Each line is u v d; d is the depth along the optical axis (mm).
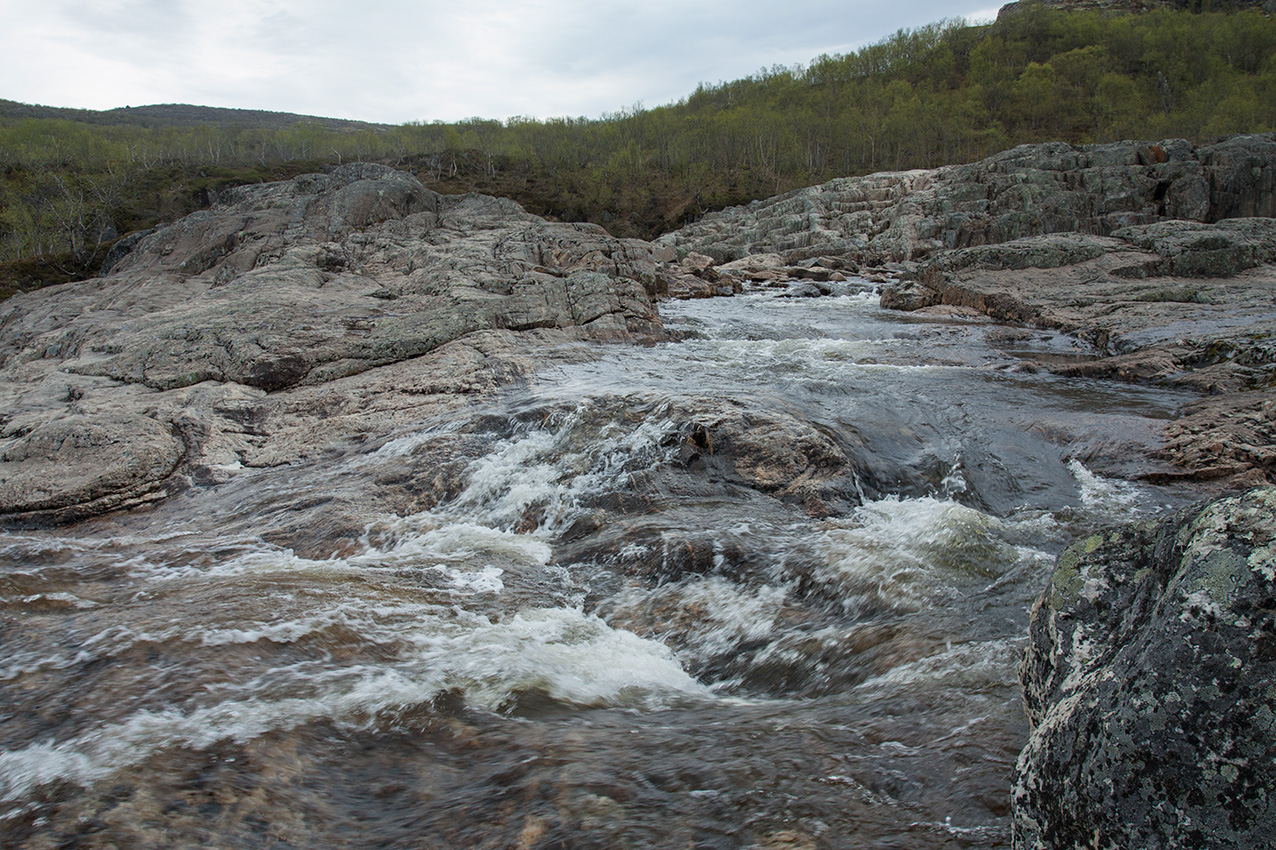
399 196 32312
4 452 9219
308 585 5301
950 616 4793
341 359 12602
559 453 8383
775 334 16953
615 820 2639
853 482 7445
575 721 3564
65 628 4426
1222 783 1615
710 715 3750
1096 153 40250
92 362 13266
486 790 2895
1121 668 1890
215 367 12219
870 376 11836
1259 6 113938
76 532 7926
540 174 82500
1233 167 36688
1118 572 2262
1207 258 21609
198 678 3781
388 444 9203
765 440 7895
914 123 73438
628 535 6430
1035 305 18953
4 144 75688
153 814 2711
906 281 25297
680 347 14492
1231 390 10500
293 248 24219
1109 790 1757
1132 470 7883
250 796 2846
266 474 8969
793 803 2734
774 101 100125
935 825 2605
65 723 3359
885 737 3291
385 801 2885
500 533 7035
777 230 49125
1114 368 12031
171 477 9031
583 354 12945
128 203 64750
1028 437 8812
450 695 3750
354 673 3947
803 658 4555
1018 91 83250
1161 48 91312
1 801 2799
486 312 14180
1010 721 3324
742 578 5707
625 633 5137
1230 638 1697
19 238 55656
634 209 72875
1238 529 1846
